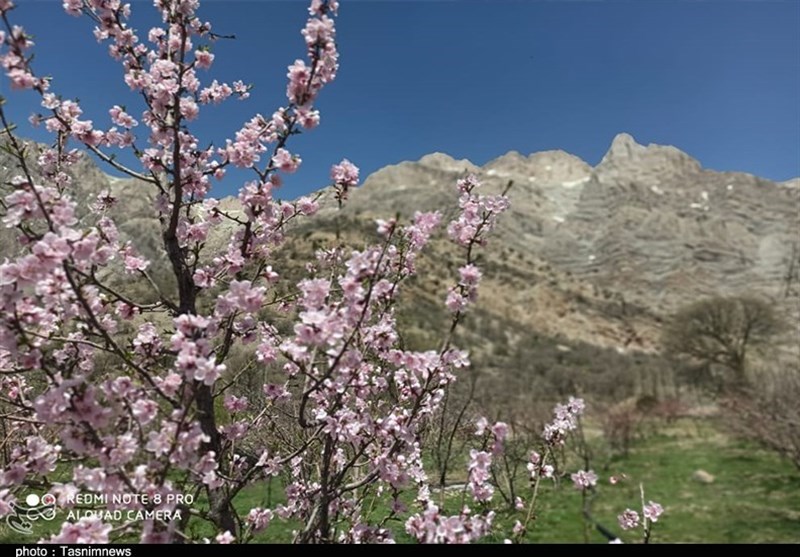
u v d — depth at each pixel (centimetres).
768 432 1717
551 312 13600
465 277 329
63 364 356
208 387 338
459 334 8912
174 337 279
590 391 5238
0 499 312
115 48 392
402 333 546
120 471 259
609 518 1048
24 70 305
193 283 357
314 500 413
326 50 328
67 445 267
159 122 365
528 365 7531
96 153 369
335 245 449
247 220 361
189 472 310
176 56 385
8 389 452
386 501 494
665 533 1097
